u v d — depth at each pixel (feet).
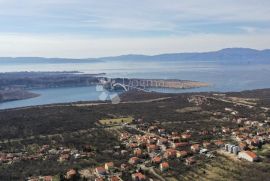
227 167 571.69
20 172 583.58
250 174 529.86
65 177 545.44
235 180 509.76
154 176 556.10
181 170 570.46
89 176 560.20
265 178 507.30
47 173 573.33
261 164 578.25
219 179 518.78
